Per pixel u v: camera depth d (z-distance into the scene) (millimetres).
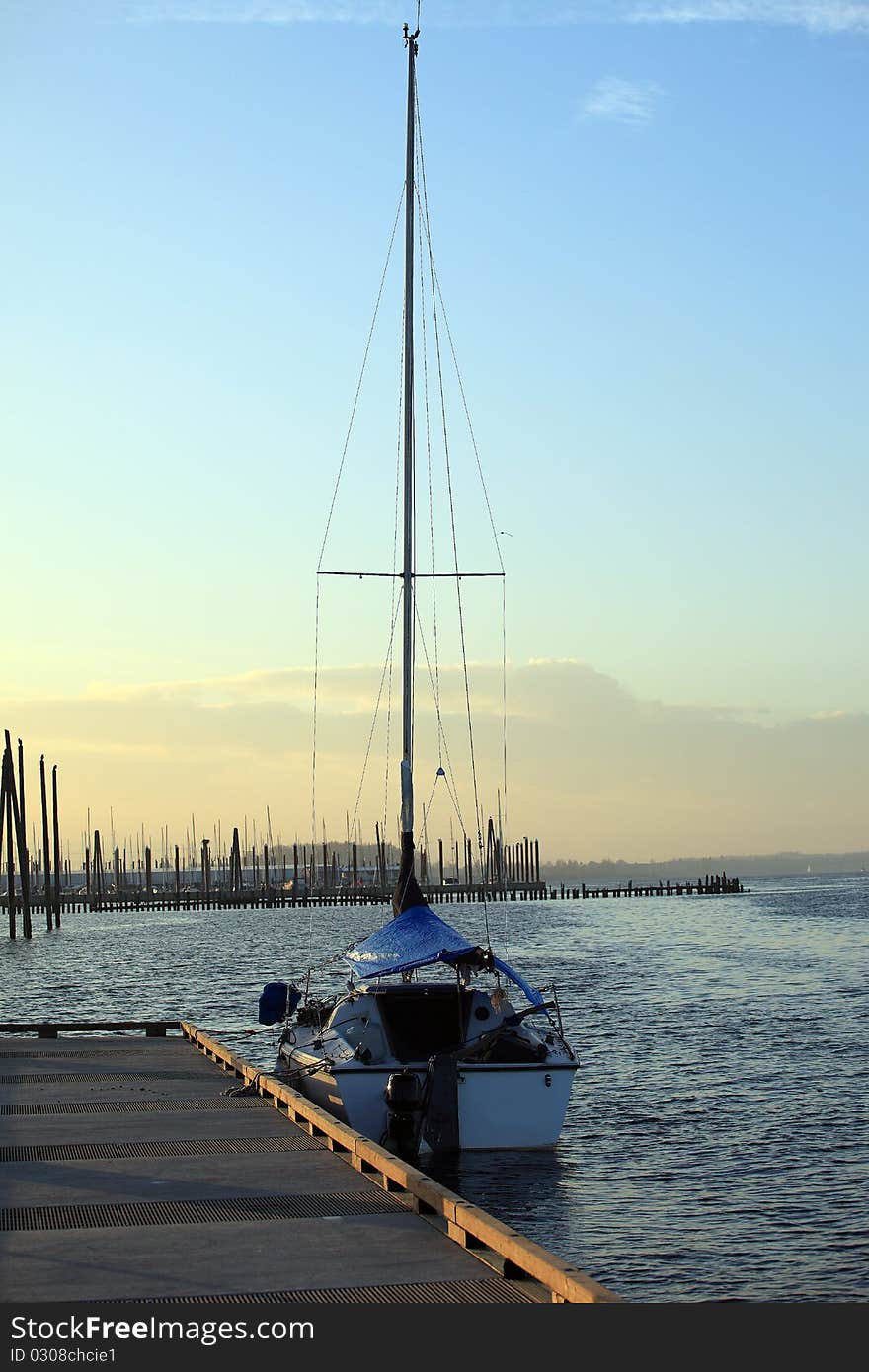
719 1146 22312
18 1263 11336
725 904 162875
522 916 137750
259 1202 13375
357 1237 12086
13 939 95375
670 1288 15266
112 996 52438
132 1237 12117
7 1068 23781
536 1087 20109
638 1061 31766
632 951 76875
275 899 174750
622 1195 19156
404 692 27047
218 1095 20578
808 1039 35375
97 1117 18469
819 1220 17922
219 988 55906
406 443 28172
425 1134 19766
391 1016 21359
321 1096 21266
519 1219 17953
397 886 25391
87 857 194625
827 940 84562
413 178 28797
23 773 97188
